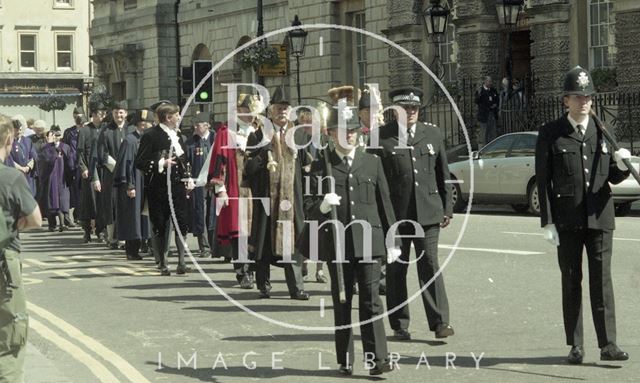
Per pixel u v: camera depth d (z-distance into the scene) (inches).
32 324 468.4
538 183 367.6
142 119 715.4
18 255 301.3
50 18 2920.8
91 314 495.8
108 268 672.4
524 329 427.2
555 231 364.5
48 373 355.6
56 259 732.7
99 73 2411.4
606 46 1212.5
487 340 409.1
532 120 1191.6
